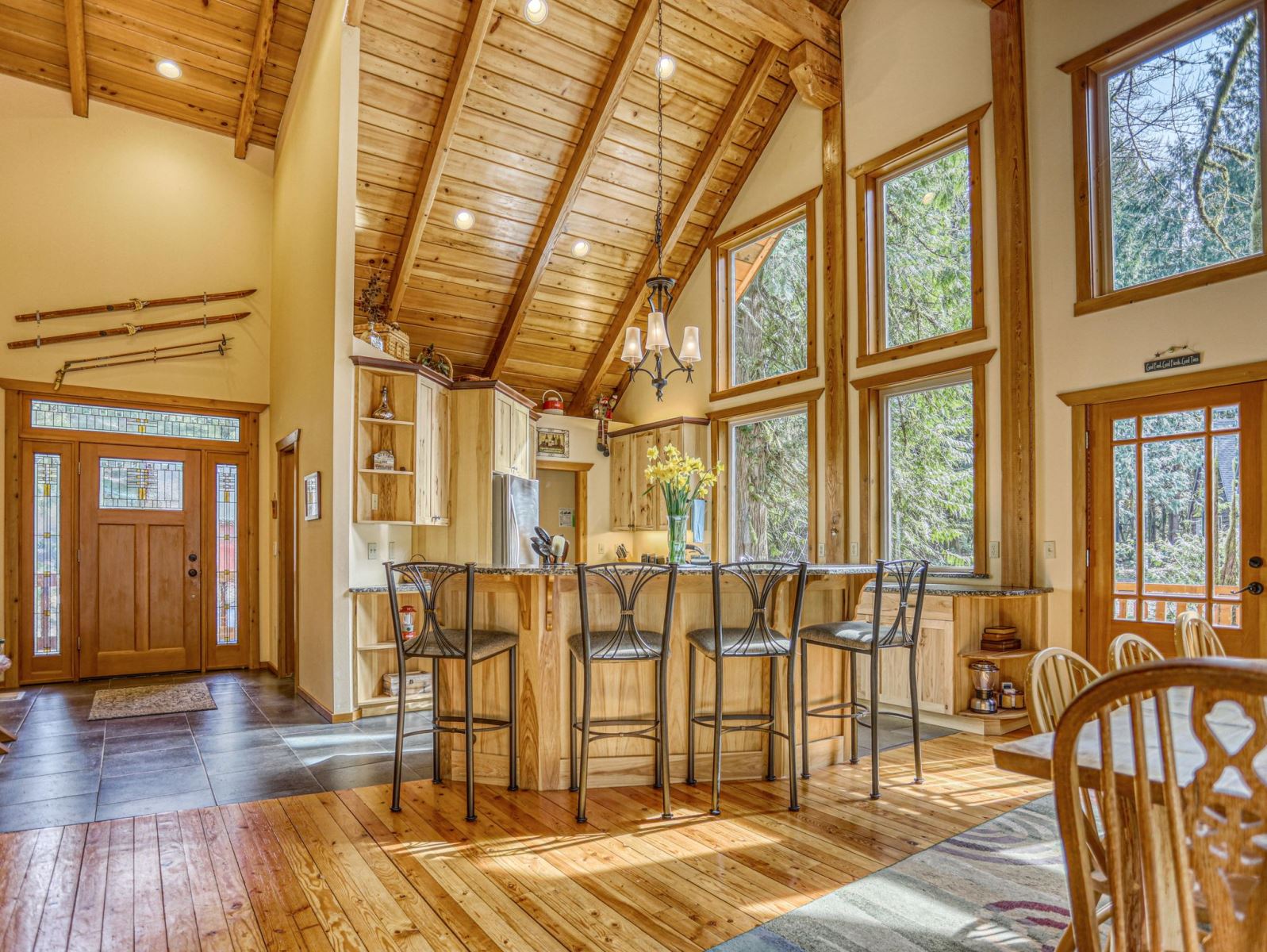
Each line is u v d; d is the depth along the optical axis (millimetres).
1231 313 3840
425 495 5340
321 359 5117
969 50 5074
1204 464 3939
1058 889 2365
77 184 5965
